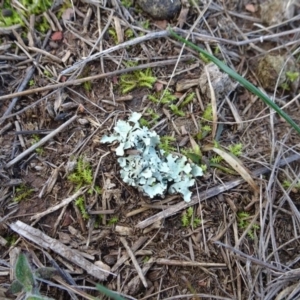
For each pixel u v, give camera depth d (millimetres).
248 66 247
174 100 227
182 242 202
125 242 200
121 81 227
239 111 234
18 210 203
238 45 249
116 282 195
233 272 199
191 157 212
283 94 243
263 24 259
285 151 224
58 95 220
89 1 239
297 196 216
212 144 220
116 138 211
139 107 223
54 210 203
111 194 205
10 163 208
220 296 195
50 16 237
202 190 211
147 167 207
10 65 227
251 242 205
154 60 234
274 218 210
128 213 204
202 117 225
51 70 227
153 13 241
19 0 237
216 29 250
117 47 228
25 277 178
